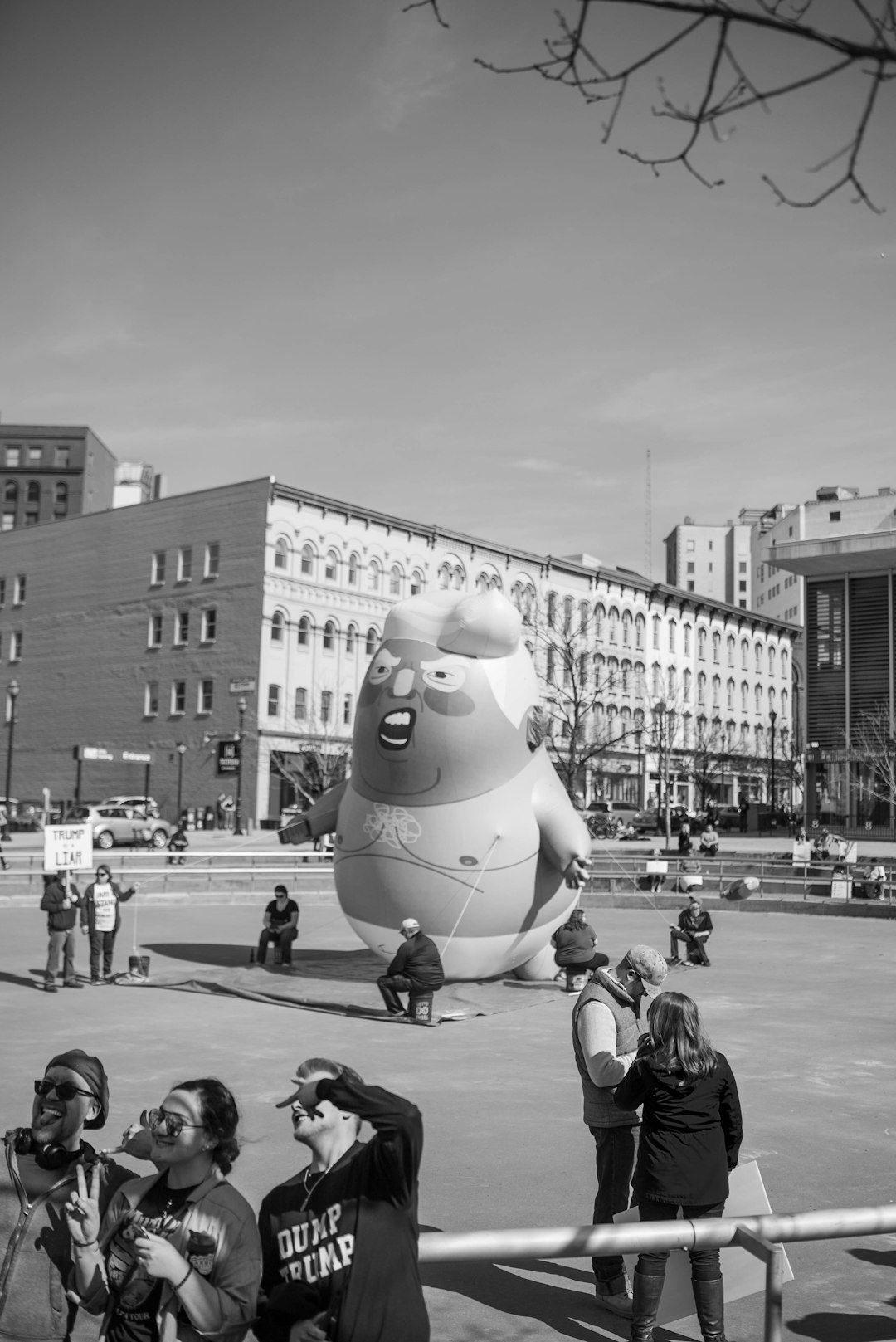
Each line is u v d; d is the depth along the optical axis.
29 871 30.67
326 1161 3.61
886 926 25.48
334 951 20.66
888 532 47.03
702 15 2.62
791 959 19.91
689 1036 5.02
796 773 77.69
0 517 135.12
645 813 64.25
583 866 15.13
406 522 64.38
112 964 18.33
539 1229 3.80
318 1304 3.43
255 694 57.94
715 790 76.81
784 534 124.19
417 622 15.56
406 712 14.87
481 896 14.95
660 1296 5.13
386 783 15.04
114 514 65.19
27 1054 11.70
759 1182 5.19
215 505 60.62
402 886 15.01
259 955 18.52
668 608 80.88
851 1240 6.74
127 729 63.12
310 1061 3.69
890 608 48.72
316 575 60.62
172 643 61.75
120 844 45.81
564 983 16.11
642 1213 5.05
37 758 67.31
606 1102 5.78
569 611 67.88
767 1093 10.32
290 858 37.41
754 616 88.31
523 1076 10.98
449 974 15.62
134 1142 3.97
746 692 88.25
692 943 19.03
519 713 15.20
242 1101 9.83
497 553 69.19
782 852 41.28
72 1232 3.61
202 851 39.44
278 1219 3.55
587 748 58.12
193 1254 3.42
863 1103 9.97
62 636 67.06
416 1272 3.49
